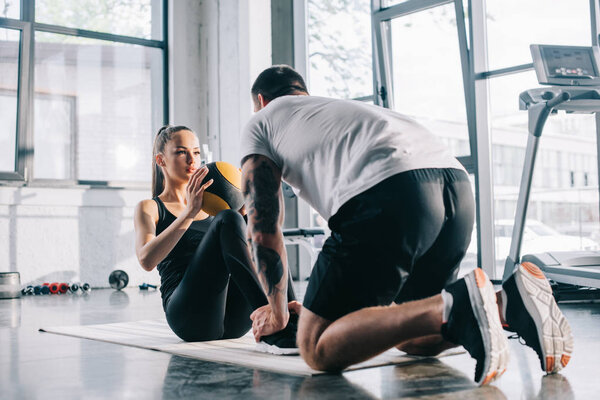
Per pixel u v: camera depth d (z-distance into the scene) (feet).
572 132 17.38
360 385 4.82
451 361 5.87
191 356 6.32
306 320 5.09
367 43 19.52
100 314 11.76
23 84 18.69
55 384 5.09
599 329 8.30
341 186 5.02
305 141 5.27
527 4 15.94
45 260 18.69
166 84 21.53
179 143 7.62
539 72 12.30
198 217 7.70
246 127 5.62
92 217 19.47
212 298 6.91
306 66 21.40
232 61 20.93
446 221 5.11
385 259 4.81
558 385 4.78
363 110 5.26
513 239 12.80
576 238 17.60
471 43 16.21
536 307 4.87
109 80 20.35
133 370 5.65
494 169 16.85
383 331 4.62
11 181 18.49
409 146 5.09
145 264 6.97
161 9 21.59
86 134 19.86
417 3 17.13
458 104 16.90
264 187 5.39
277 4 21.44
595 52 12.76
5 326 9.75
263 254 5.36
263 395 4.52
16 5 18.86
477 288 4.33
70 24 19.76
